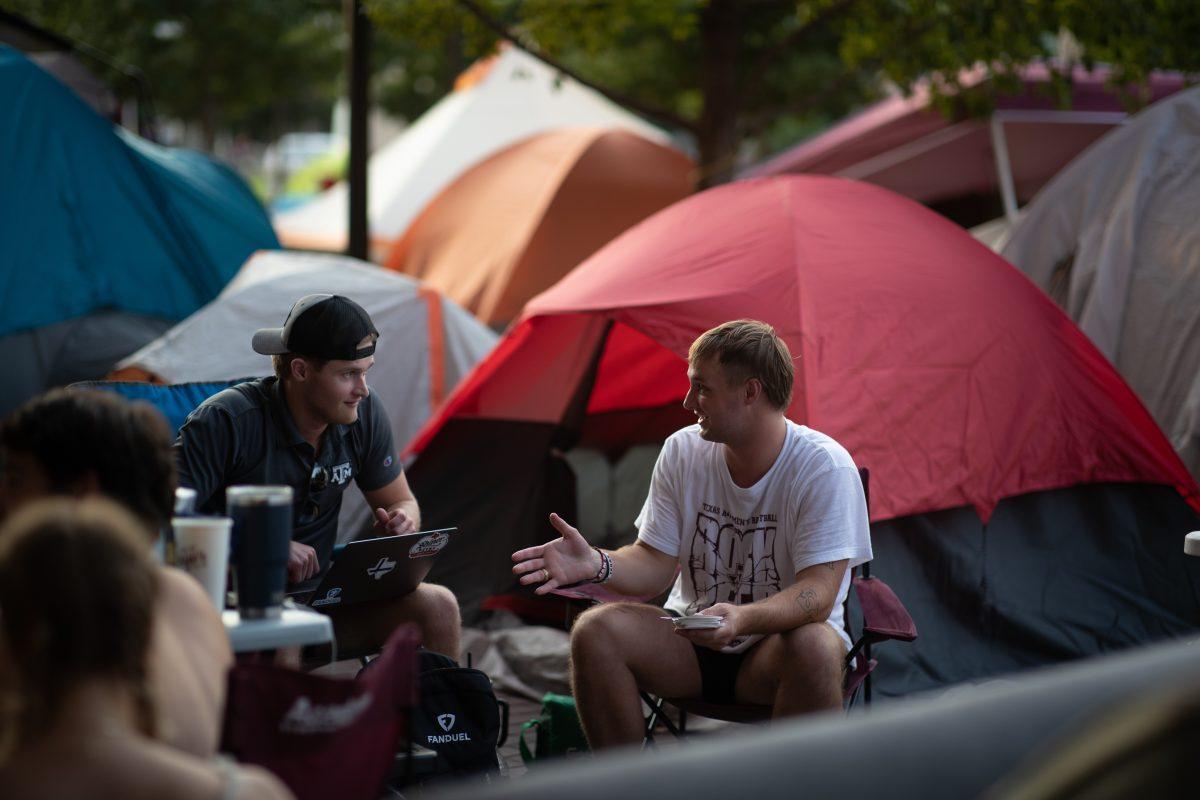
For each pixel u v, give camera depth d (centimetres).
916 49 849
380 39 1805
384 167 1263
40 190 751
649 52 1362
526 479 565
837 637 303
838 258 492
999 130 873
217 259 817
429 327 644
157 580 162
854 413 458
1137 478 498
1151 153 618
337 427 344
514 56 1275
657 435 588
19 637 152
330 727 189
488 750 314
